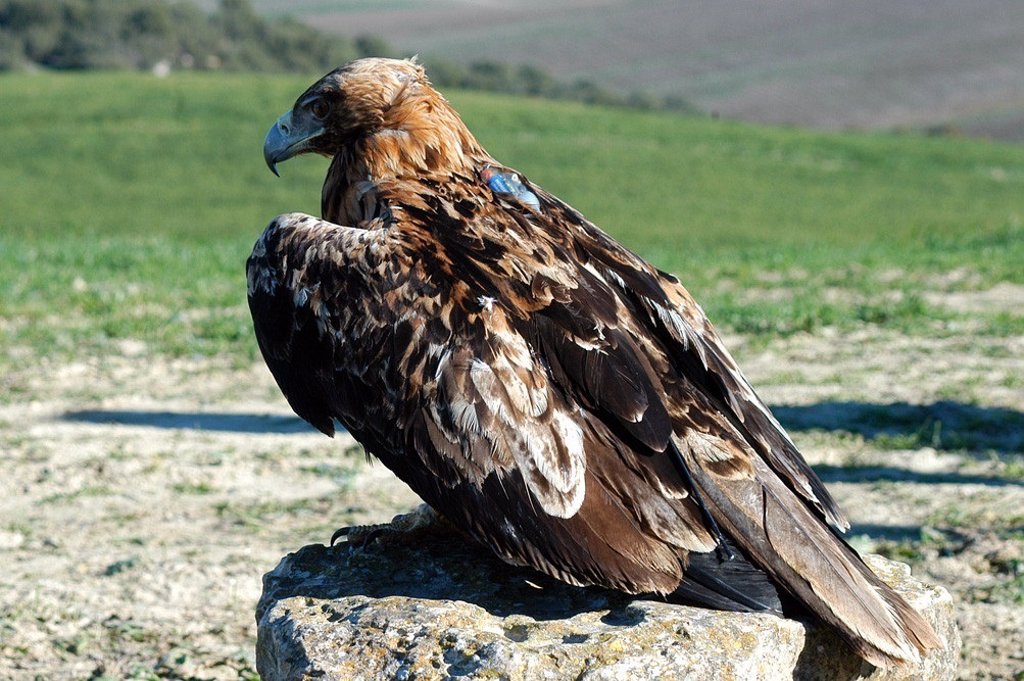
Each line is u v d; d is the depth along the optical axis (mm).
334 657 5555
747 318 19656
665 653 5324
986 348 17875
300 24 194500
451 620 5691
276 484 12297
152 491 12055
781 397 15211
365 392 5844
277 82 86375
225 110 74375
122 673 8648
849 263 26875
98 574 10062
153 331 18734
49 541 10758
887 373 16469
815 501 5793
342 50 190875
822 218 55281
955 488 11812
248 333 18516
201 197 55438
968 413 14242
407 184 6727
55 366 16766
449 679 5293
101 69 164500
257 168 61781
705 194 60500
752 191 62094
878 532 10812
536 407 5539
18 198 53594
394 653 5504
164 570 10023
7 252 26828
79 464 12727
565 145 70938
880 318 19812
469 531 5594
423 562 6402
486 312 5715
